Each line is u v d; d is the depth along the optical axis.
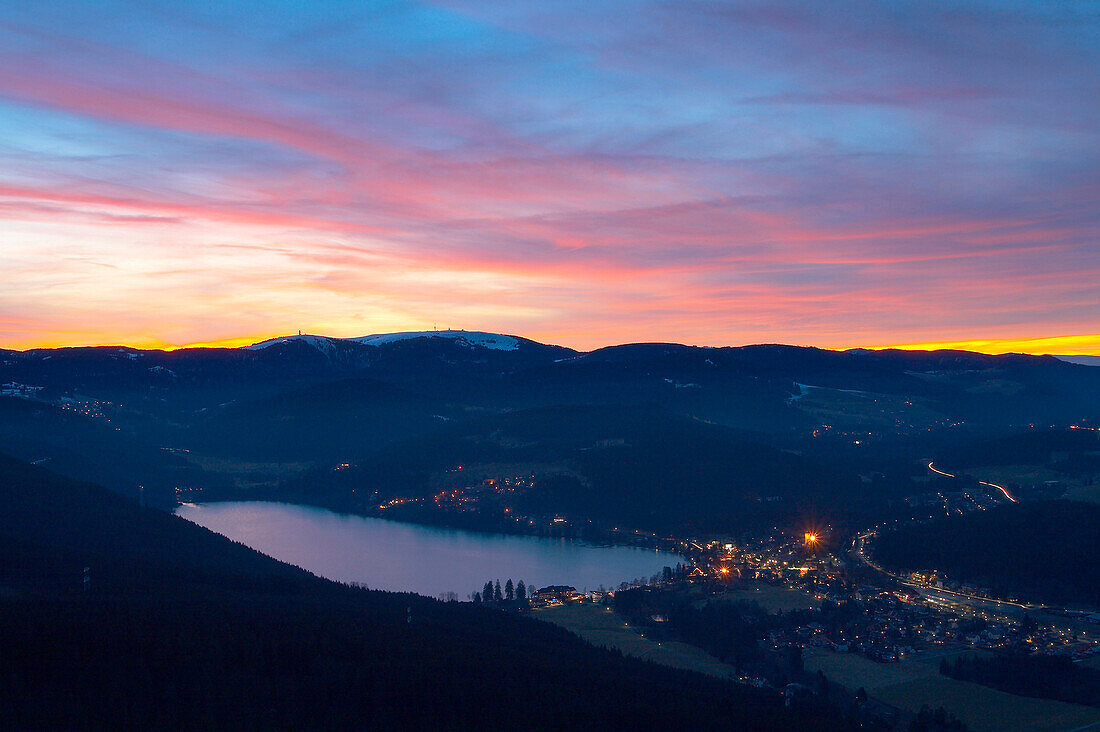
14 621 163.12
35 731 131.50
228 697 148.50
